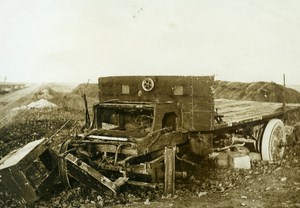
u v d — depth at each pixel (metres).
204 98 5.94
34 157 5.29
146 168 5.07
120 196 5.20
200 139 6.20
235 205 4.67
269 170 6.40
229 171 6.40
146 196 5.20
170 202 4.88
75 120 11.30
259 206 4.61
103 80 7.31
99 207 4.77
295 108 9.09
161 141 5.55
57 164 5.59
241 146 7.68
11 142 8.67
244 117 7.07
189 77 6.09
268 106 9.21
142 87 6.66
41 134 9.49
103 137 5.59
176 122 6.18
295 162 7.03
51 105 13.20
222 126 6.11
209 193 5.27
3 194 5.43
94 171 5.10
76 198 5.26
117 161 5.38
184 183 5.80
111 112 6.77
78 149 5.59
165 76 6.38
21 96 13.72
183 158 6.34
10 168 4.98
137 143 5.10
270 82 12.79
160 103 5.69
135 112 6.64
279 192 5.14
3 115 11.37
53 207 4.91
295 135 8.45
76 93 14.57
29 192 5.08
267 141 7.28
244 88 13.19
